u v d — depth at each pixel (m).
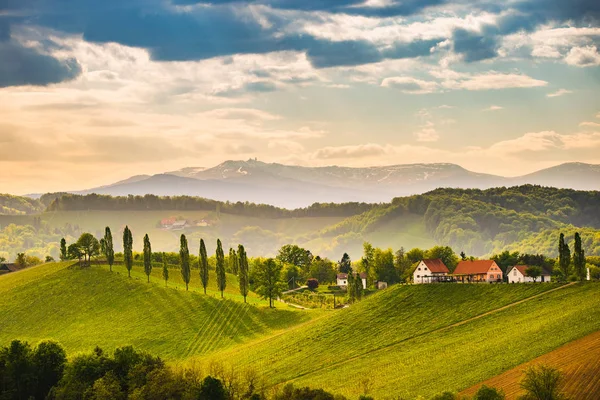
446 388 126.50
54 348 168.75
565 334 138.25
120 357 157.50
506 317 161.88
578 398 108.06
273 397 128.50
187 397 135.62
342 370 154.62
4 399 158.50
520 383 109.75
